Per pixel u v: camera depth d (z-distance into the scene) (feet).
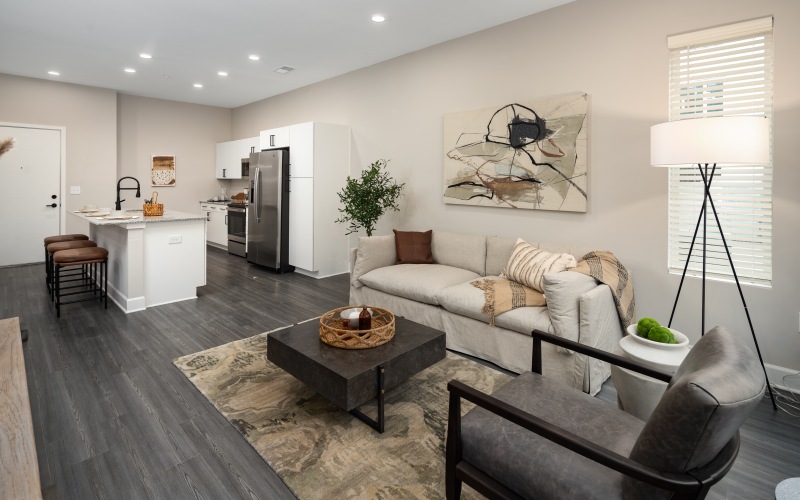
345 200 15.52
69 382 8.23
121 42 14.03
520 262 10.15
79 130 19.97
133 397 7.71
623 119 10.02
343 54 15.15
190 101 24.08
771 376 8.36
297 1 10.93
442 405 7.55
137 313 12.57
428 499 5.30
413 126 15.01
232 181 26.53
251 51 14.89
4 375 3.63
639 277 9.98
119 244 13.30
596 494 3.70
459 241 12.71
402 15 11.73
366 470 5.82
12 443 2.72
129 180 22.57
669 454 3.22
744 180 8.56
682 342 6.64
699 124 6.82
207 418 7.08
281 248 18.43
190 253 14.10
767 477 5.83
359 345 7.02
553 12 11.10
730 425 3.08
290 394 7.86
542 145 11.33
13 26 12.67
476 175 12.89
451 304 9.87
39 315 12.23
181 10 11.52
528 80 11.69
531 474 4.06
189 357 9.42
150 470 5.80
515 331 8.86
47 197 19.40
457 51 13.41
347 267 18.66
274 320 12.13
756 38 8.29
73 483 5.52
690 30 8.95
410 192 15.28
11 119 18.25
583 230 10.86
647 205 9.77
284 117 21.58
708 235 9.07
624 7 9.86
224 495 5.36
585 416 4.76
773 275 8.27
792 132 7.91
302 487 5.48
